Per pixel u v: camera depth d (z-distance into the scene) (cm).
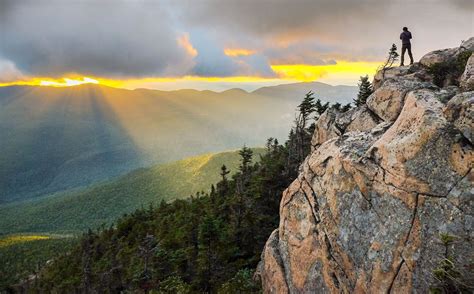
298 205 1605
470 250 891
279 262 1694
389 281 1048
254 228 4134
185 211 8956
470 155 951
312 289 1397
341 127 2123
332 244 1309
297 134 6194
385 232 1102
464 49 2012
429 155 1034
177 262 4197
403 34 2464
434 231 969
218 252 3656
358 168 1259
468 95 1016
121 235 10712
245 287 2156
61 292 7938
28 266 16100
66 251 16175
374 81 2500
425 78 1991
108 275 6412
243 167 7988
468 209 922
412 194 1046
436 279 921
